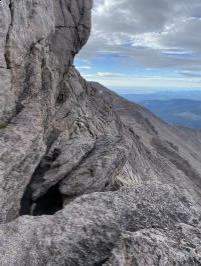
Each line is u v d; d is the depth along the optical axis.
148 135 132.25
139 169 69.62
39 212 31.12
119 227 20.33
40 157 31.19
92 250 19.25
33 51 38.62
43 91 39.81
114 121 73.25
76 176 32.81
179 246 17.52
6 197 27.80
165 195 23.12
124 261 16.67
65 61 58.28
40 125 33.00
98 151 35.62
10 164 28.55
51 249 19.31
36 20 40.09
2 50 33.69
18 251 19.45
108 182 33.78
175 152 125.56
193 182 104.00
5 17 34.19
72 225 20.66
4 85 33.34
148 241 17.22
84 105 62.19
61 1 56.84
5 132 30.81
